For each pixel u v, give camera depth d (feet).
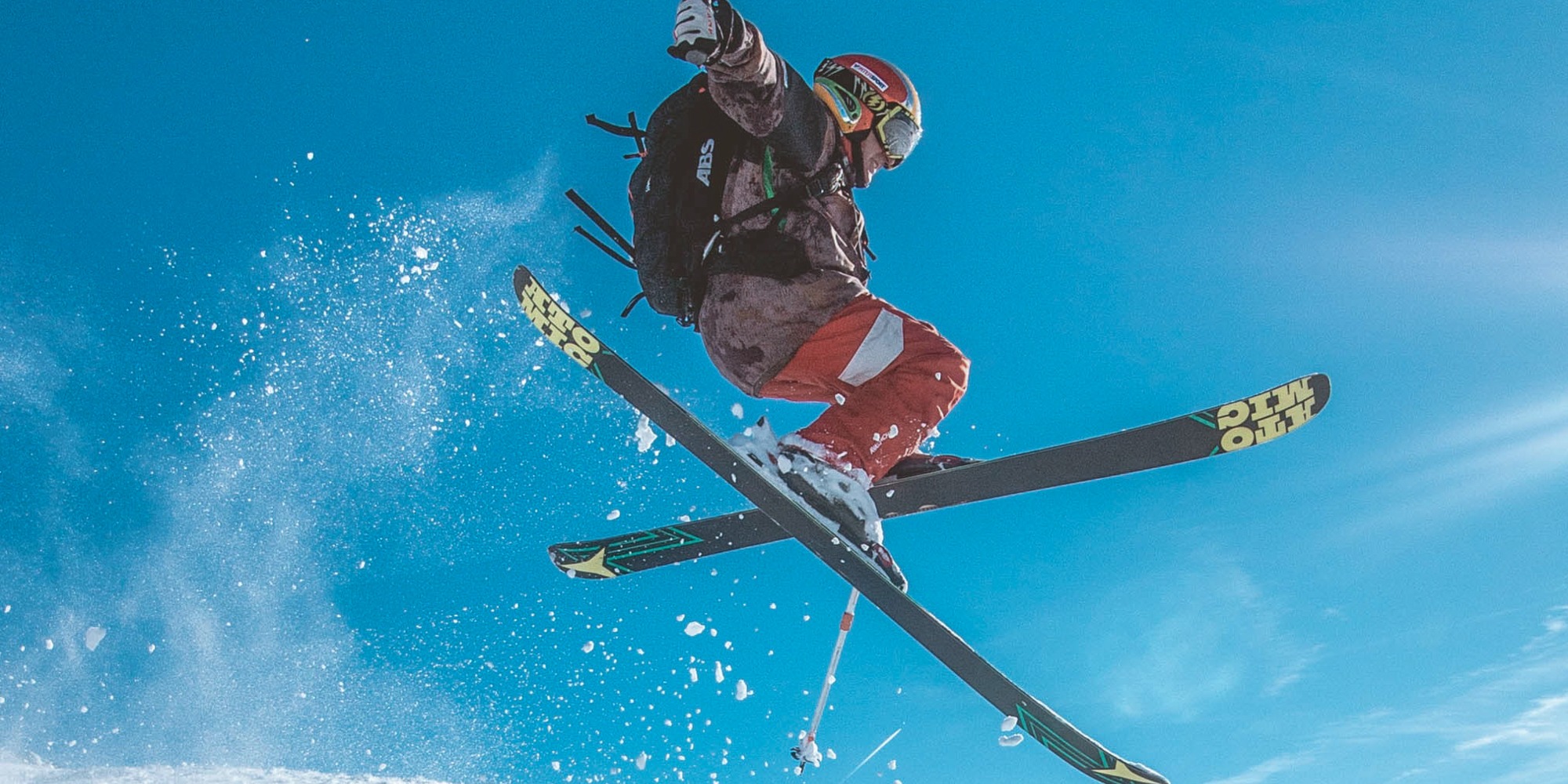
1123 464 8.27
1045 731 8.69
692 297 7.94
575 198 8.14
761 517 9.45
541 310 8.86
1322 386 7.88
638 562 10.03
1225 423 8.13
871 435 7.75
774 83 6.73
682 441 8.25
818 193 7.61
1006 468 8.39
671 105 7.90
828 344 7.66
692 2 6.21
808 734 9.00
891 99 7.98
